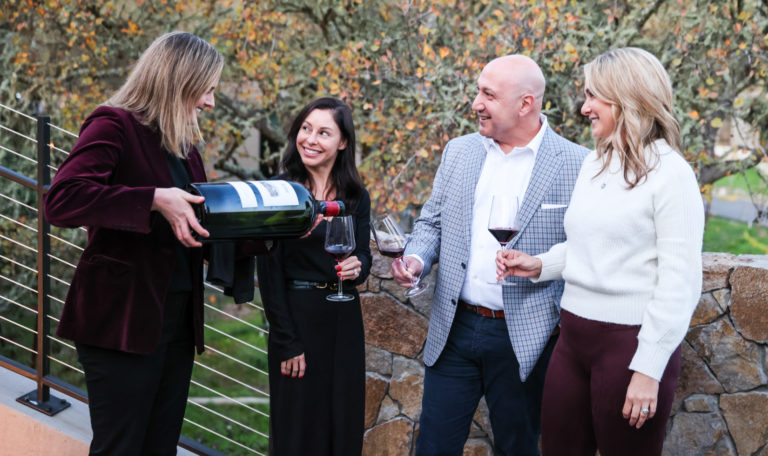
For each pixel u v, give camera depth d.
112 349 1.95
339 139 2.45
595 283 1.92
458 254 2.41
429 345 2.48
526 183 2.37
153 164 1.94
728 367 2.52
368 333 2.83
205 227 1.88
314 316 2.37
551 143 2.37
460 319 2.42
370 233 2.62
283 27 5.53
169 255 1.95
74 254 6.04
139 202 1.75
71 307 1.94
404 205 4.88
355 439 2.45
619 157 1.89
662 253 1.83
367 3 5.34
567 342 2.03
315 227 2.37
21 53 5.58
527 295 2.31
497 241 2.34
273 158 6.12
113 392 1.97
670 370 1.90
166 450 2.19
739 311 2.48
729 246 9.09
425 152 4.68
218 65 1.99
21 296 5.98
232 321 7.40
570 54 4.44
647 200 1.84
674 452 2.60
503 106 2.31
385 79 5.30
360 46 4.75
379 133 5.25
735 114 4.99
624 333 1.90
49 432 2.64
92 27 5.51
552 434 2.10
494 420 2.45
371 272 2.80
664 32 5.11
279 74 5.50
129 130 1.90
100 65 5.88
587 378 2.02
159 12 5.62
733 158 5.17
